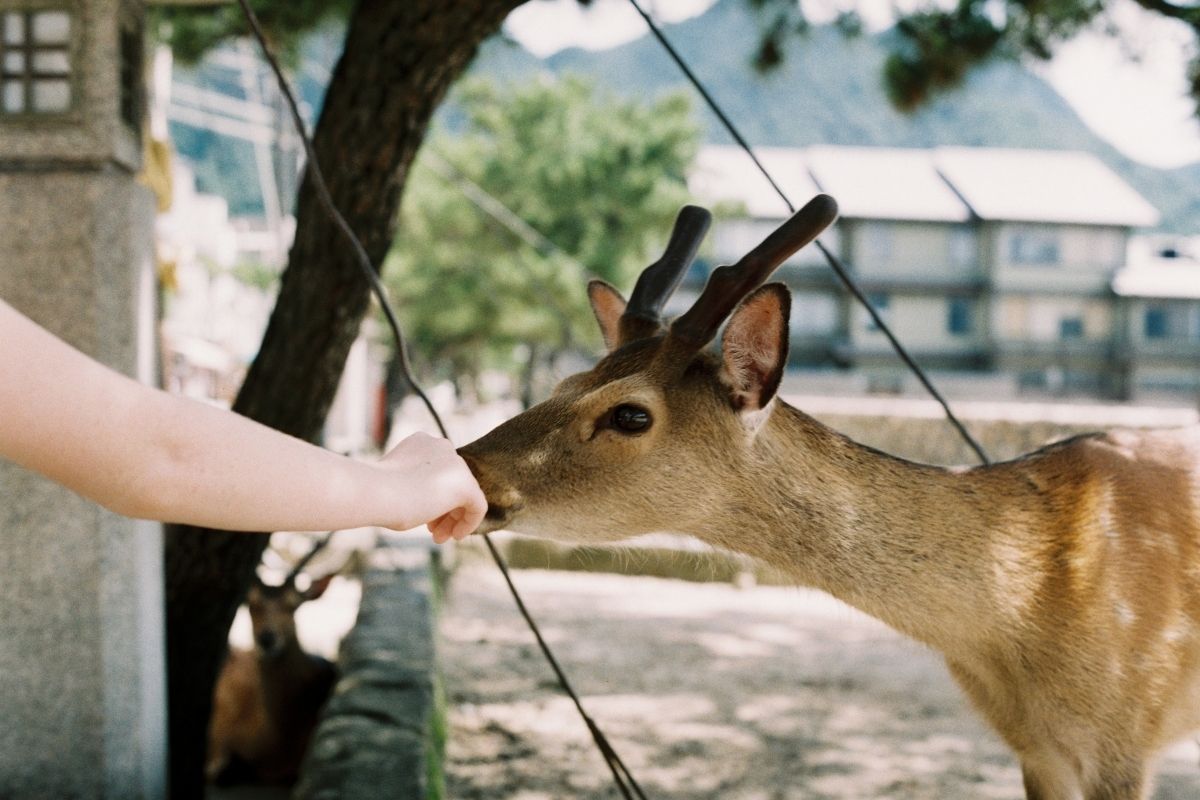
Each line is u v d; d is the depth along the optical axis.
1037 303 39.31
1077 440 2.53
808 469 2.34
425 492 1.26
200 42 5.70
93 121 3.01
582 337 21.14
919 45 5.79
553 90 22.48
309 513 1.13
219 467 1.07
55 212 3.02
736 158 38.75
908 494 2.37
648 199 21.45
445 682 5.38
